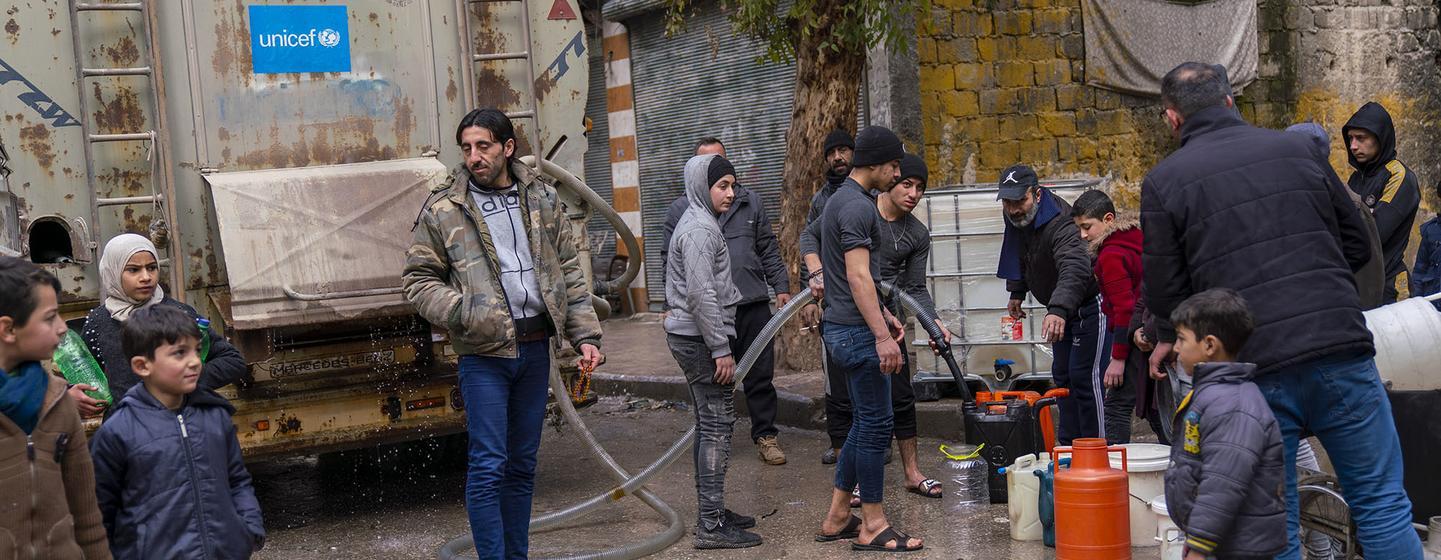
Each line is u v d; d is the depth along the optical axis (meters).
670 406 10.34
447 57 6.79
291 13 6.46
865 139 5.71
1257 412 3.93
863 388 5.72
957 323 8.59
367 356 6.63
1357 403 4.22
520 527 5.32
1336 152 12.89
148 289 5.06
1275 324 4.17
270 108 6.43
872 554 5.78
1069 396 6.79
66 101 6.03
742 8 9.61
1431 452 5.19
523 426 5.26
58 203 6.03
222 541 3.89
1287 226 4.22
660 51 15.16
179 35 6.25
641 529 6.52
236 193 6.17
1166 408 6.05
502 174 5.18
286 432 6.43
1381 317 5.27
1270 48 12.51
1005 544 5.85
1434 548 4.79
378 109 6.66
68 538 3.45
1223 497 3.88
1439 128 13.27
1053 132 11.52
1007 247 7.02
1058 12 11.44
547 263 5.20
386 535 6.59
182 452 3.86
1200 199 4.29
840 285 5.70
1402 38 13.08
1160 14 11.67
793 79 12.91
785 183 10.14
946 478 7.28
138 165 6.19
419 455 8.11
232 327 6.20
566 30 7.11
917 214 8.60
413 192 6.48
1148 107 11.74
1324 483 5.04
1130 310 6.22
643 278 16.00
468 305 4.98
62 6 6.00
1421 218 13.28
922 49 11.09
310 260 6.18
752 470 7.78
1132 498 5.64
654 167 15.52
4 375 3.31
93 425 5.84
